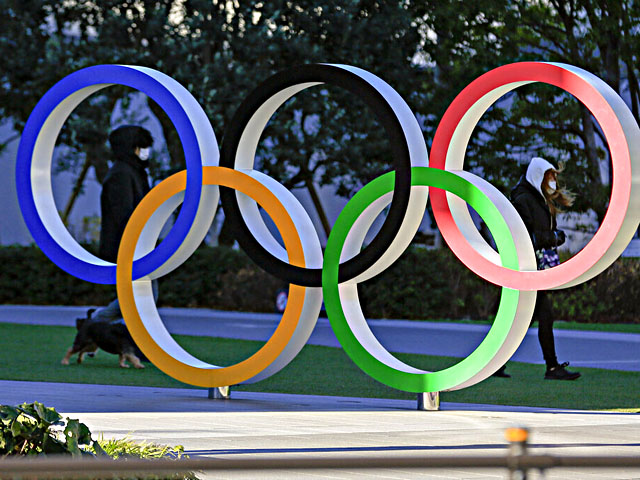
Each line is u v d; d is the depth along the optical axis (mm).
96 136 62969
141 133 29688
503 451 15016
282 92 22141
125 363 30125
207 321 52250
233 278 61688
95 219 73500
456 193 20375
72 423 10883
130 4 65625
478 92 20359
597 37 57812
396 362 21312
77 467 5762
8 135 78688
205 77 61406
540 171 26812
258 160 64500
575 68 19641
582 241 60844
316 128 66438
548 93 58656
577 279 19156
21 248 65812
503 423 18703
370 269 21000
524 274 19609
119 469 5809
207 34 63594
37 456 10281
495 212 19953
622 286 51469
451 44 61219
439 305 54375
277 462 5906
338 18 62688
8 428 10445
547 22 60500
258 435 16781
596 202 57312
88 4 66312
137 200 29531
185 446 15438
